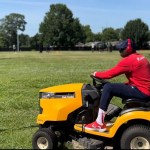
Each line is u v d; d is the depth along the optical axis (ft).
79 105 12.78
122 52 12.78
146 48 235.40
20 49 234.99
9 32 285.84
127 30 238.48
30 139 14.65
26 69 49.42
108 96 12.37
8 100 23.26
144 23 238.89
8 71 45.91
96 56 100.78
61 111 12.85
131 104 12.16
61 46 231.50
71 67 52.95
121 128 12.30
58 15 230.48
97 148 12.23
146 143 11.73
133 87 12.28
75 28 232.73
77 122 12.84
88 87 13.05
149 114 11.57
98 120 12.39
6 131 15.94
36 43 249.75
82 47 229.25
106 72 12.70
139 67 12.27
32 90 27.91
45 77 36.81
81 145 12.57
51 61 72.49
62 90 13.00
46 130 12.88
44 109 13.12
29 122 17.57
